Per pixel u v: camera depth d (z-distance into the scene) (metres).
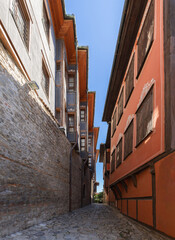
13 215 5.29
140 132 8.04
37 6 8.66
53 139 9.87
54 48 12.45
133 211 9.28
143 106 7.74
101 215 12.33
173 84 5.13
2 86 4.98
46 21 10.87
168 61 5.31
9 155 5.18
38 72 8.56
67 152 13.38
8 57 5.43
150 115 6.74
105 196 33.22
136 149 8.58
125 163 11.27
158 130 5.89
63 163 12.02
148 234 6.29
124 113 12.02
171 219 4.85
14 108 5.61
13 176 5.38
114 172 16.23
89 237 5.68
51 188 9.18
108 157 23.36
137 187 8.59
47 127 8.90
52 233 5.86
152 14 7.07
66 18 12.47
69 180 13.69
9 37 5.30
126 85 11.67
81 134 22.45
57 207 10.18
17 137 5.74
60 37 13.24
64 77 13.26
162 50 5.82
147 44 7.55
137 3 8.87
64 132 12.38
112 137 18.77
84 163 22.03
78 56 18.02
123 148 12.01
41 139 8.00
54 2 11.43
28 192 6.41
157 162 5.96
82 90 22.55
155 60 6.43
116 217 11.38
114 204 20.05
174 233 4.63
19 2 6.80
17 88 5.88
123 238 5.69
